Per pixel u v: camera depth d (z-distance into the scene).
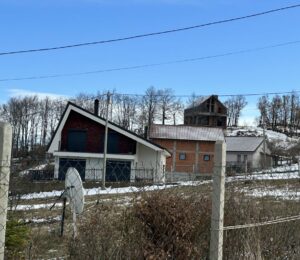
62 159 39.00
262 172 13.84
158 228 5.27
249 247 5.89
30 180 9.09
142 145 40.50
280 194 8.53
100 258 5.11
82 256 5.14
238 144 73.81
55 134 40.19
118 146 40.31
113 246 5.17
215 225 5.12
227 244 5.84
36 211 10.73
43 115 85.00
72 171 8.69
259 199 7.07
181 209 5.36
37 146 57.16
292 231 6.77
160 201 5.34
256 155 71.69
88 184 25.16
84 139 40.56
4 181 3.70
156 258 5.13
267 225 6.49
